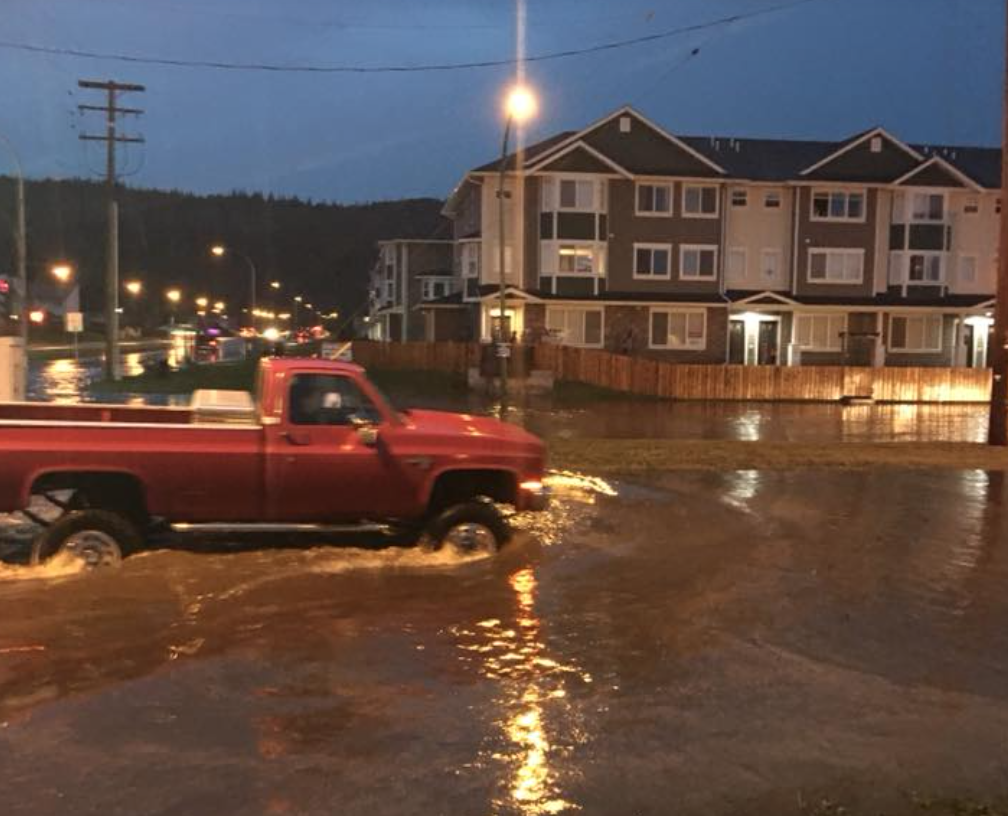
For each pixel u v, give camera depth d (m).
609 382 42.44
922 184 51.94
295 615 7.27
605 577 8.57
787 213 52.19
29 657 6.28
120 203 190.88
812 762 4.90
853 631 7.15
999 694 5.93
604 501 12.34
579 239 49.16
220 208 197.88
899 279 52.47
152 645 6.54
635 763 4.87
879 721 5.46
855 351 52.00
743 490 13.44
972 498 13.16
